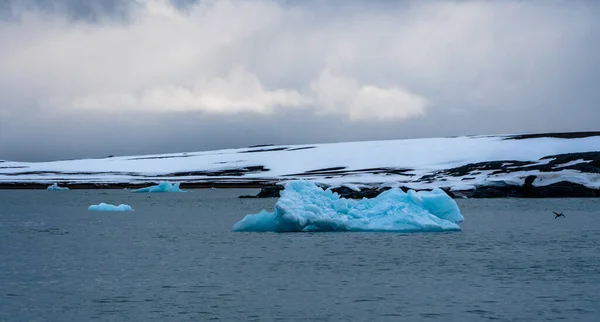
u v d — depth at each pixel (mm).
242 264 41094
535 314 28375
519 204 98375
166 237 57688
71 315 28516
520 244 49844
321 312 28891
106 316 28344
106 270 39500
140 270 39375
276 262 41656
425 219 57094
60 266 41156
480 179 130125
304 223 56656
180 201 129250
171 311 29109
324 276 36906
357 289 33438
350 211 58531
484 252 45438
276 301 30891
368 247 47500
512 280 35469
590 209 87250
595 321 27281
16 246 51750
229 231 61875
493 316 28094
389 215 57469
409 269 38875
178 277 36906
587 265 40188
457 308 29438
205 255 45281
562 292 32406
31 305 30281
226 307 29781
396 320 27609
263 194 139250
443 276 36719
